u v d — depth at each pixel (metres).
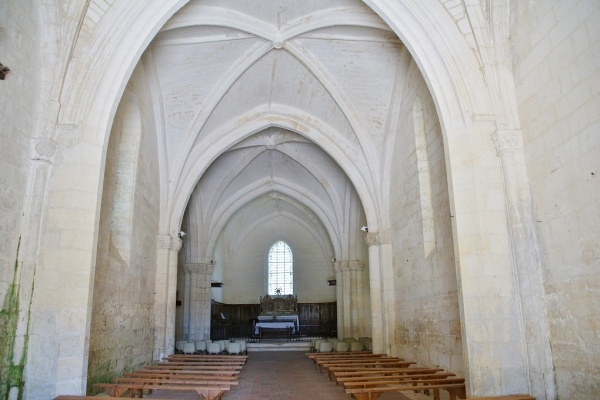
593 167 6.47
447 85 9.13
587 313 6.61
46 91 8.44
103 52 8.95
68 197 8.33
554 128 7.39
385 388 8.08
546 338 7.59
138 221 13.24
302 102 17.11
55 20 8.41
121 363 11.65
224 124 17.34
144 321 14.06
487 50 8.84
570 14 6.89
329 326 31.36
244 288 32.66
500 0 8.63
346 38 13.68
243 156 21.77
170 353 15.55
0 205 7.31
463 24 9.10
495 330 7.99
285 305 29.86
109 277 10.74
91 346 9.53
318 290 32.25
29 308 7.80
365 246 24.83
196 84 15.12
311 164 22.12
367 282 24.95
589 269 6.57
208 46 13.86
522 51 8.26
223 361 13.59
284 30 13.69
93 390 9.54
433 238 12.26
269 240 33.06
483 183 8.51
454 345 10.27
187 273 24.50
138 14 9.23
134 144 13.05
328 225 25.50
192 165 17.00
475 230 8.37
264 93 17.00
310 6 12.81
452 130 8.95
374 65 14.46
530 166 8.10
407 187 13.91
